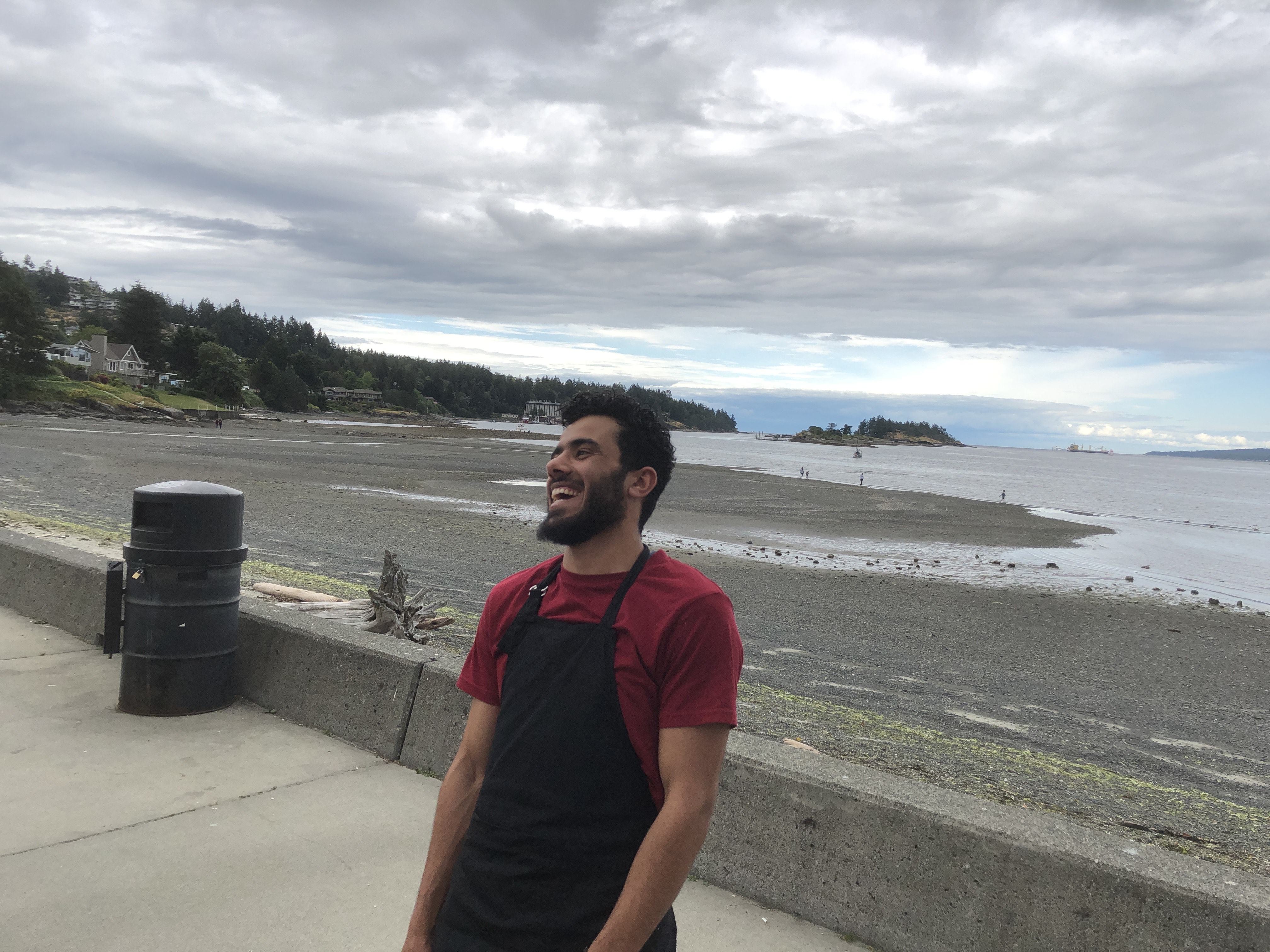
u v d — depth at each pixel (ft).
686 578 5.23
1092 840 8.64
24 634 19.86
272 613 16.84
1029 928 8.34
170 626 15.03
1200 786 20.44
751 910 9.75
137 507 15.20
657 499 5.73
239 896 9.56
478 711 5.81
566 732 4.97
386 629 22.44
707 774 4.85
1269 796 20.21
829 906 9.46
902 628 40.09
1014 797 16.87
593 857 4.89
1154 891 7.84
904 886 9.07
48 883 9.62
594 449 5.44
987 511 121.60
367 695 14.57
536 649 5.25
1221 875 8.05
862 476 202.39
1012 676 32.30
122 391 347.77
